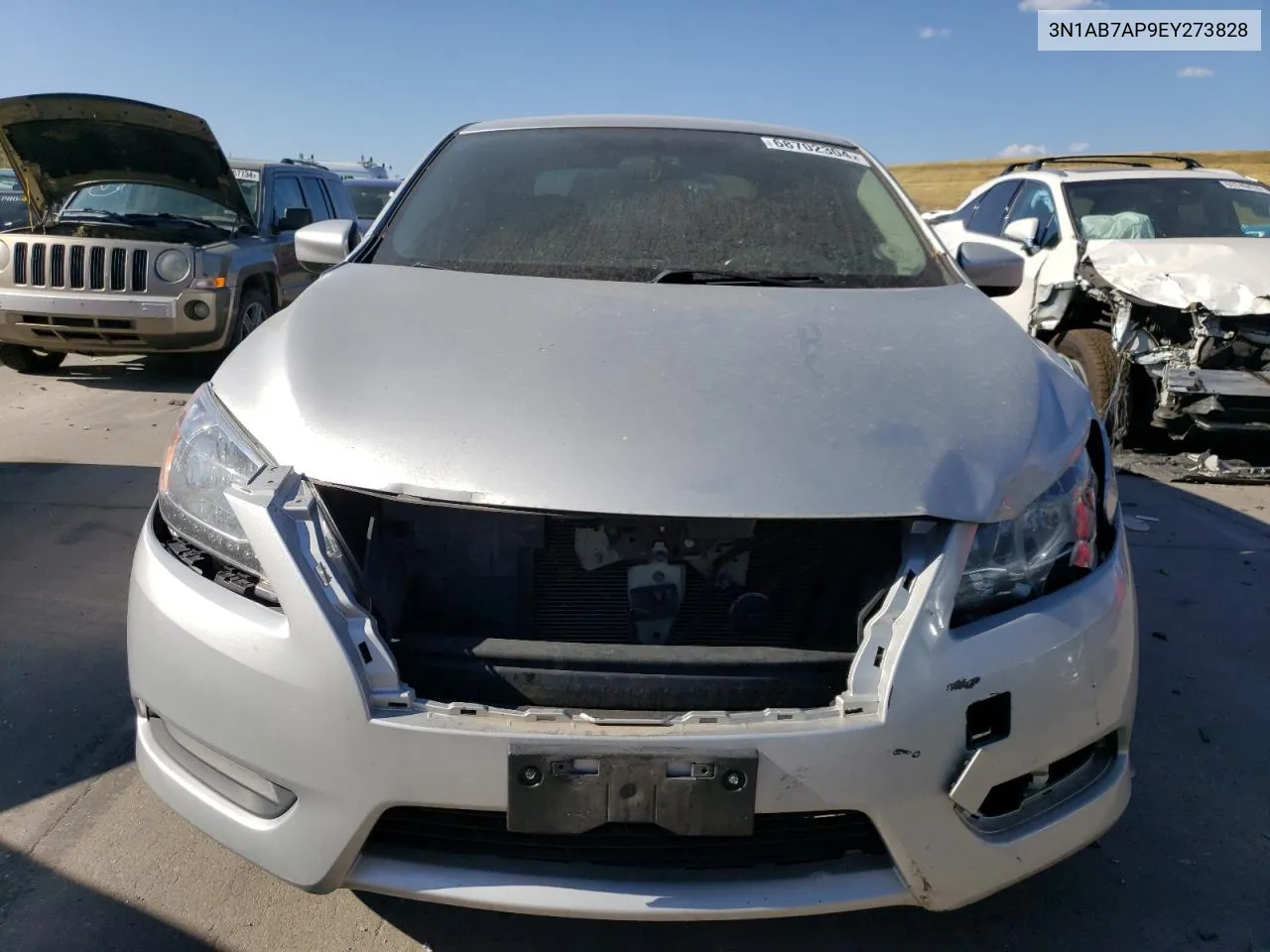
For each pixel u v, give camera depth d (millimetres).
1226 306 5219
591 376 1904
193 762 1873
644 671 1702
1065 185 6805
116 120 6445
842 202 2990
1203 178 6926
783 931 2107
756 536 1799
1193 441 5922
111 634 3248
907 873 1711
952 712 1671
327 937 2039
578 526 1805
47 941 1993
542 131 3262
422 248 2709
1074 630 1789
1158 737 2877
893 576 1754
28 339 6785
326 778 1659
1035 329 6543
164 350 6895
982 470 1783
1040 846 1817
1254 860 2361
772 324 2205
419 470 1703
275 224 8141
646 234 2752
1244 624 3631
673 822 1612
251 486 1737
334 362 1973
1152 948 2086
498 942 2047
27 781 2482
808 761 1611
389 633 1753
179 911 2086
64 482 4809
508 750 1595
